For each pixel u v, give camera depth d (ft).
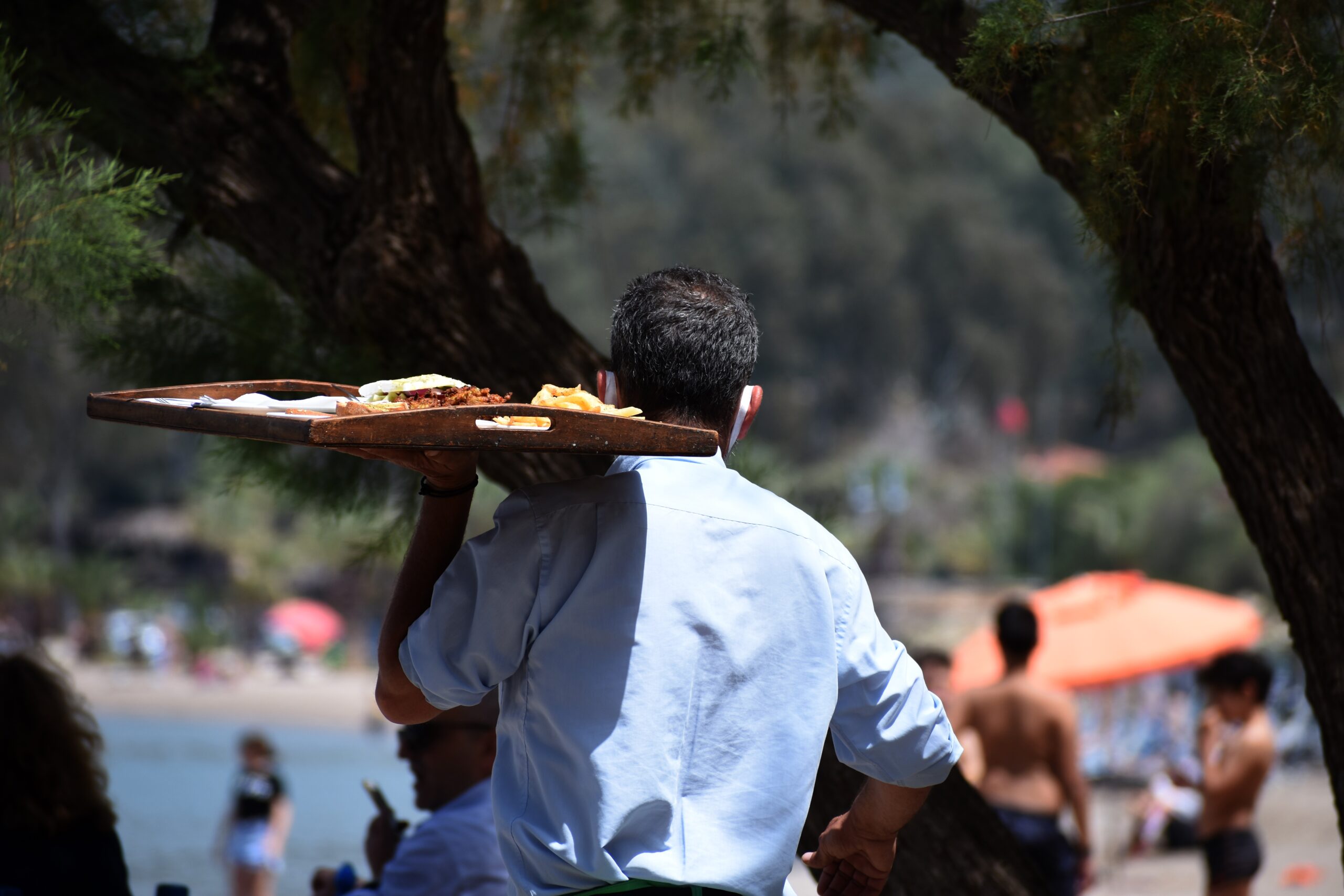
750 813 16.88
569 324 31.96
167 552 638.94
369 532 35.19
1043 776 57.06
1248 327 27.04
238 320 31.19
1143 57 22.53
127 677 460.14
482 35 43.19
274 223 30.53
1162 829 118.93
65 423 620.49
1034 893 30.22
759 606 17.33
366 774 250.78
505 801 17.47
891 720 17.88
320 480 32.96
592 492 17.62
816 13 41.50
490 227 31.14
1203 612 125.70
